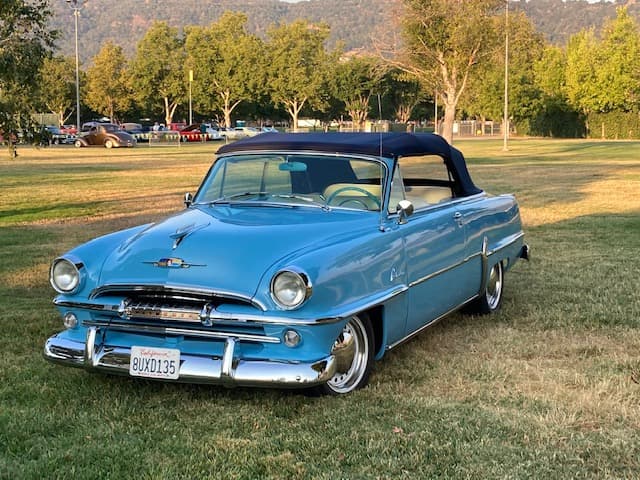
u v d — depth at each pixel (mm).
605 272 8828
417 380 5168
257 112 89625
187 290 4402
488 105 75562
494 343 6066
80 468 3854
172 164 31172
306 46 78938
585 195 17844
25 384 5059
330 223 5059
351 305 4605
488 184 20844
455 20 39094
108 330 4695
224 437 4230
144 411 4598
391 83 62906
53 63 79500
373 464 3898
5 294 7852
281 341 4348
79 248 4965
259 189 5758
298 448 4094
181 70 80938
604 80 67188
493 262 6840
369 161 5457
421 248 5426
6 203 16484
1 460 3957
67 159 35094
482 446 4094
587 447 4090
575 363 5547
